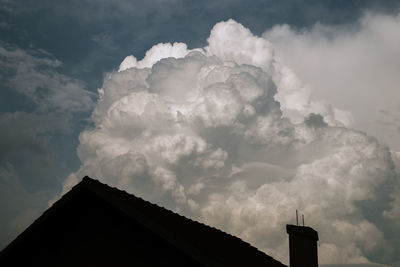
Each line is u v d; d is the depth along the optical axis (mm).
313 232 13594
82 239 11031
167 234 8977
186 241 8711
